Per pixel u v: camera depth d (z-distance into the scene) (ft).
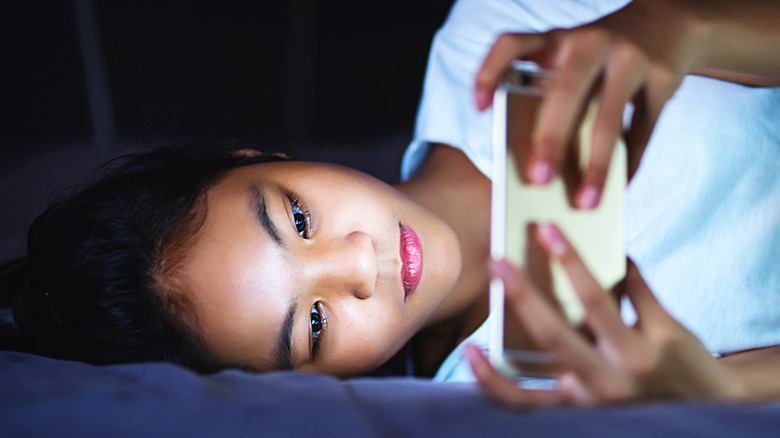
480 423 1.19
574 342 1.27
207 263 1.86
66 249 1.91
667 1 1.53
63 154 2.72
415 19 3.07
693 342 1.36
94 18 3.00
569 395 1.32
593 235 1.40
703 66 1.57
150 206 1.93
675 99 2.02
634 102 1.44
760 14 1.56
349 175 2.01
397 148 2.76
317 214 1.93
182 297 1.87
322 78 3.08
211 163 2.11
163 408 1.32
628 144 1.46
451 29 2.43
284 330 1.84
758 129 1.97
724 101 1.99
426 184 2.24
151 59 3.05
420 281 1.94
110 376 1.47
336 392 1.38
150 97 3.04
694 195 1.98
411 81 3.06
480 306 2.20
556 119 1.32
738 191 1.98
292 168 2.01
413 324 1.96
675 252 2.01
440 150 2.34
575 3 2.25
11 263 2.22
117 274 1.88
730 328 1.98
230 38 3.07
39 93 2.98
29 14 2.97
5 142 2.92
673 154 2.00
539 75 1.38
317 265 1.85
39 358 1.67
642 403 1.30
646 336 1.35
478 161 2.20
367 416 1.26
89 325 1.89
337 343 1.88
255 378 1.48
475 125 2.26
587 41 1.36
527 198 1.38
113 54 3.02
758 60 1.59
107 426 1.30
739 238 1.98
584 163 1.39
